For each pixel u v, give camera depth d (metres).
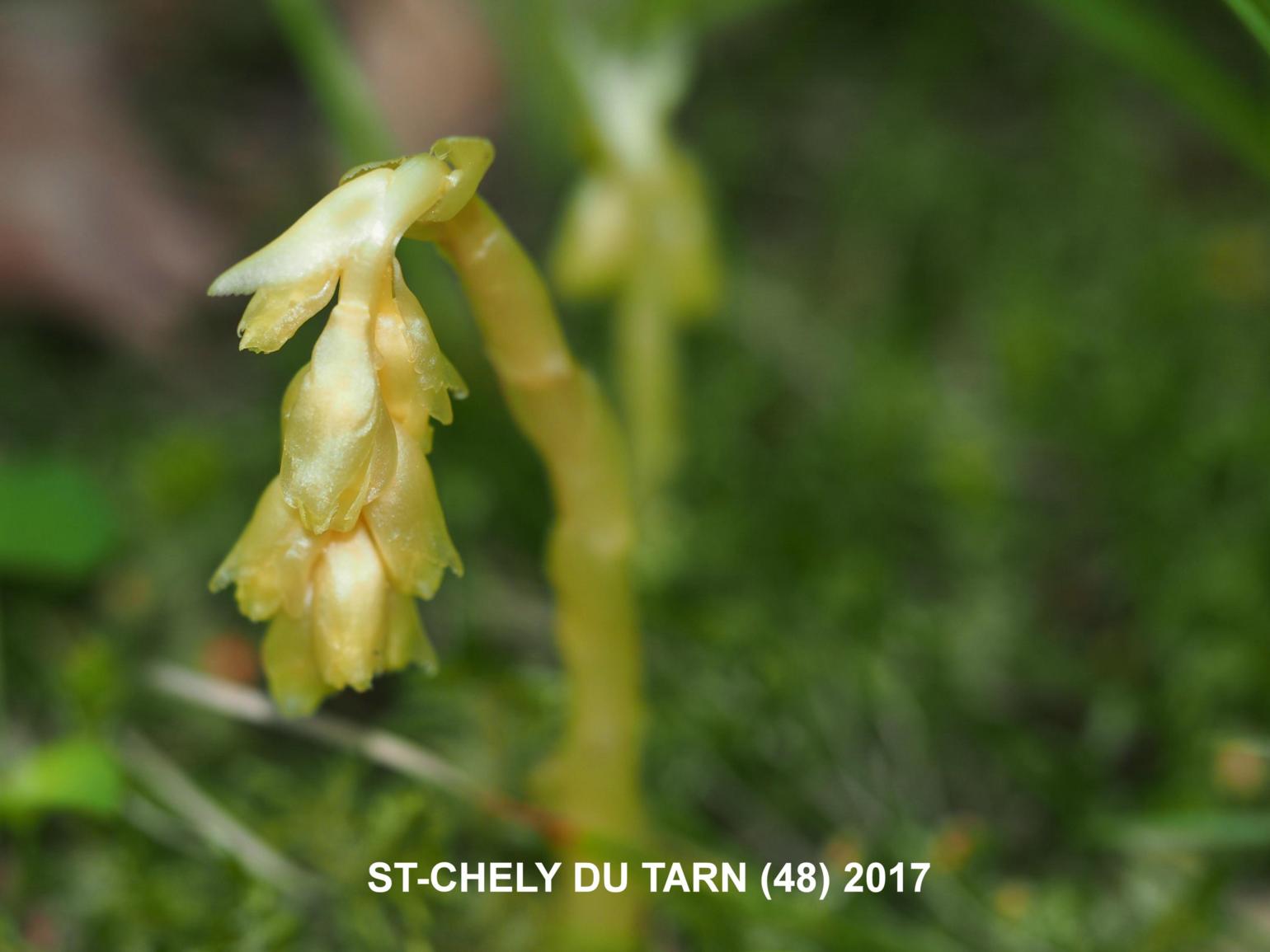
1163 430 0.19
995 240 0.24
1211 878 0.13
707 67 0.28
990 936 0.14
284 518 0.10
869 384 0.21
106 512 0.16
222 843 0.13
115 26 0.25
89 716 0.14
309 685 0.11
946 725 0.16
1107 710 0.16
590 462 0.11
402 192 0.10
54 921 0.14
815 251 0.24
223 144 0.24
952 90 0.28
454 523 0.18
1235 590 0.17
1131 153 0.25
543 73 0.20
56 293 0.21
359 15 0.26
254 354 0.21
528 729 0.15
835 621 0.16
